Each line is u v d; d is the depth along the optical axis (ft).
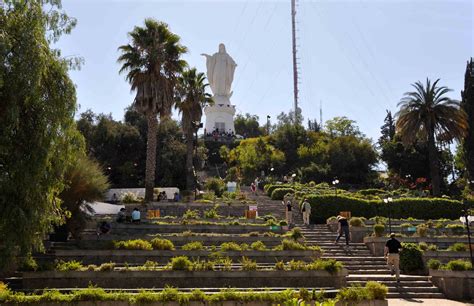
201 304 47.60
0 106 43.60
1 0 45.09
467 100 183.11
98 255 67.92
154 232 86.48
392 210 116.57
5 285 51.96
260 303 47.62
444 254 73.97
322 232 92.58
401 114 159.43
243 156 202.49
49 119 46.14
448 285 63.10
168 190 137.90
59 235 80.43
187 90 149.48
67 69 48.34
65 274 59.06
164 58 113.80
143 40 113.50
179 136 200.23
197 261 64.49
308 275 61.98
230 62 237.25
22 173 44.57
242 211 112.27
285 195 132.26
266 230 89.30
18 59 43.47
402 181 190.60
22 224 44.19
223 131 233.14
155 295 47.78
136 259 68.13
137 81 112.68
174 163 177.58
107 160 181.47
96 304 47.14
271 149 213.25
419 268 71.46
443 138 157.89
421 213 117.39
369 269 72.02
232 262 69.15
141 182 177.06
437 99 156.56
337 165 209.56
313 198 112.27
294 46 291.38
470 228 96.22
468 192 161.38
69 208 78.95
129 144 184.85
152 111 113.19
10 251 44.19
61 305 46.78
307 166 211.00
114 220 90.89
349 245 83.56
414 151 195.52
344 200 112.88
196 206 109.91
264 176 192.75
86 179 80.59
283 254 70.59
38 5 46.11
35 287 58.39
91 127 190.39
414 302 58.54
